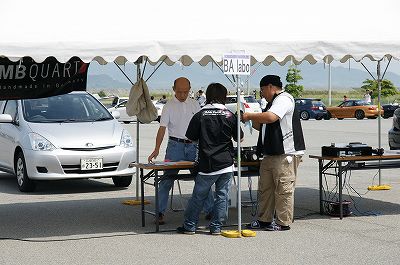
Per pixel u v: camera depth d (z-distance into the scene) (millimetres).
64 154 12852
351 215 10656
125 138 13578
